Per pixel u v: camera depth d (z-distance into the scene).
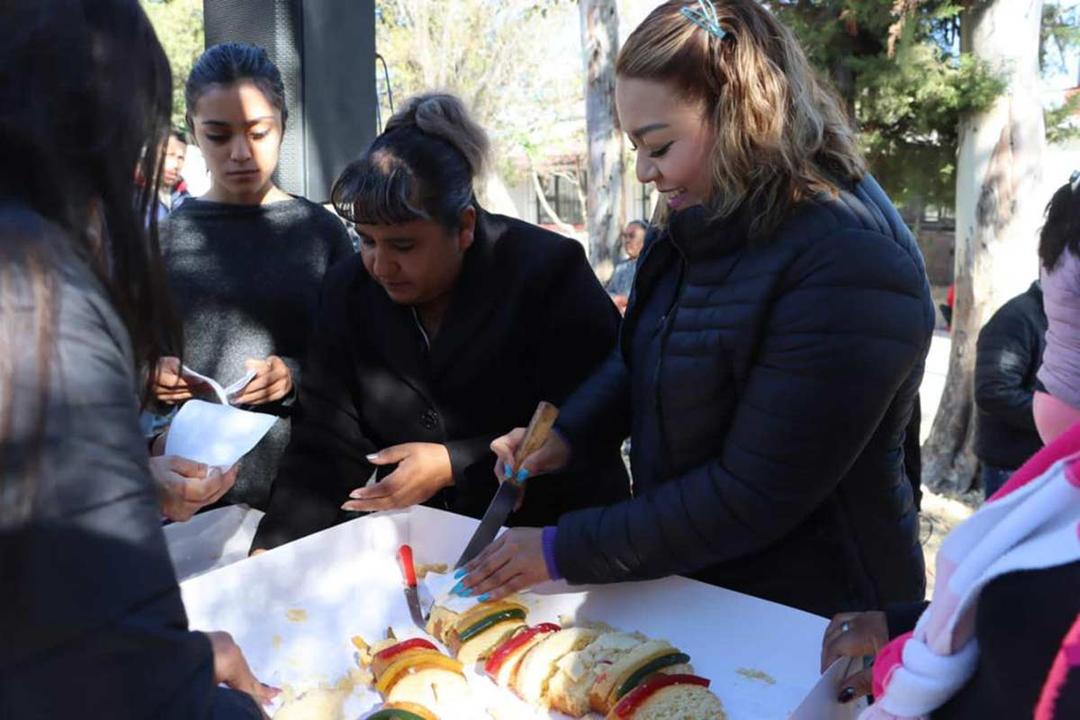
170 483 1.32
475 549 1.42
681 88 1.21
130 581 0.64
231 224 2.14
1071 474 0.67
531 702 1.24
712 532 1.21
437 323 1.73
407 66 14.45
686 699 1.14
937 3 4.46
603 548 1.27
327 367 1.77
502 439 1.53
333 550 1.50
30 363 0.62
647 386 1.38
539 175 18.66
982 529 0.73
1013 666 0.66
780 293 1.19
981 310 4.44
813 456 1.16
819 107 1.27
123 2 0.71
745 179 1.20
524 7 14.90
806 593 1.35
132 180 0.72
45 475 0.61
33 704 0.62
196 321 2.05
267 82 2.09
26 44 0.66
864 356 1.14
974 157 4.38
